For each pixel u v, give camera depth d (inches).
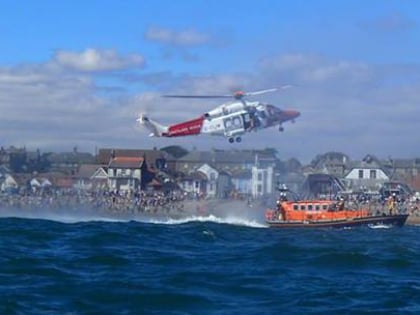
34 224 3270.2
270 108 3828.7
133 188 6673.2
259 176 6678.2
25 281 1555.1
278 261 2012.8
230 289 1526.8
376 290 1526.8
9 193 5979.3
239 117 3836.1
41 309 1302.9
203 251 2268.7
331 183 6304.1
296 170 6525.6
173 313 1305.4
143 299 1400.1
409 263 2005.4
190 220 4389.8
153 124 4023.1
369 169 6879.9
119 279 1596.9
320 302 1397.6
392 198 4350.4
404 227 3912.4
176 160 7440.9
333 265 1950.1
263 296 1456.7
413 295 1475.1
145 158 7199.8
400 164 7342.5
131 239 2571.4
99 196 5472.4
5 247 2175.2
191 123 3912.4
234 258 2066.9
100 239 2501.2
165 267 1825.8
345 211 3646.7
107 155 7298.2
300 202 3649.1
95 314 1283.2
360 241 2923.2
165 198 5241.1
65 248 2220.7
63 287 1487.5
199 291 1491.1
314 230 3526.1
